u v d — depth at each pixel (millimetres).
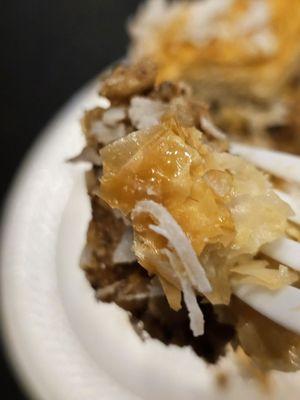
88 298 88
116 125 68
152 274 61
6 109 140
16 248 101
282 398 73
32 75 144
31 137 136
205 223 55
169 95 71
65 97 140
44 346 90
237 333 65
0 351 108
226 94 131
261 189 61
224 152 66
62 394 85
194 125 67
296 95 130
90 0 152
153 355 80
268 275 59
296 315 60
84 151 70
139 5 150
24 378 93
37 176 107
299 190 70
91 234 71
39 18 151
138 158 57
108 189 57
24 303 95
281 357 64
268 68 128
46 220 101
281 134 128
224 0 131
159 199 56
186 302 56
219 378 76
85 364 85
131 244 66
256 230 59
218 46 128
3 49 148
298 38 128
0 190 130
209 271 57
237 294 60
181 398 77
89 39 147
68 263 93
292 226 63
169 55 129
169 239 54
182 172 56
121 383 81
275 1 130
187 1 139
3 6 153
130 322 81
